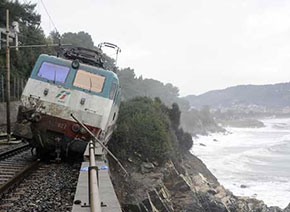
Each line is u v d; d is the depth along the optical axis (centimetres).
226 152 8500
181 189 2914
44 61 1255
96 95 1216
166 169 2902
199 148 9075
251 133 16025
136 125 3077
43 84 1221
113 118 1528
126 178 2497
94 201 389
